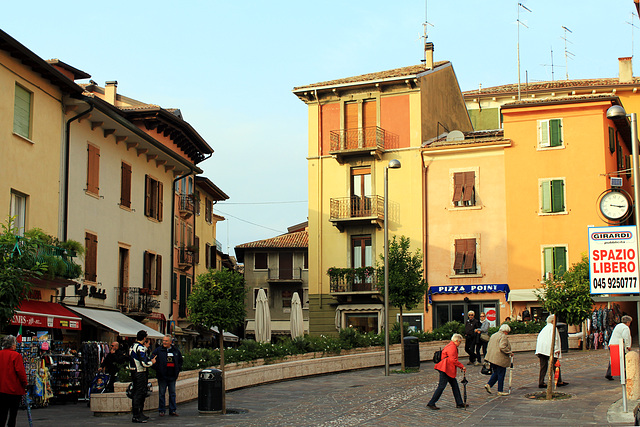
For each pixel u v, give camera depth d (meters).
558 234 39.12
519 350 33.09
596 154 39.03
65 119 27.62
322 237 43.59
